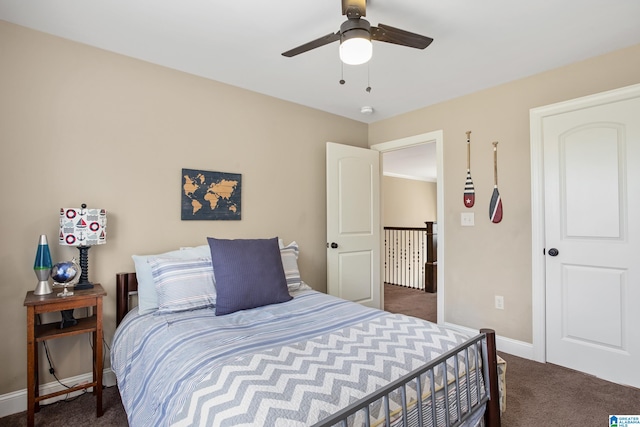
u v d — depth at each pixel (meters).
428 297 5.02
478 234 2.98
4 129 1.92
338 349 1.37
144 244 2.41
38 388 1.98
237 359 1.26
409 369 1.25
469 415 1.37
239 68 2.55
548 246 2.57
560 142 2.51
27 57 2.00
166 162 2.51
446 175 3.22
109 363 2.26
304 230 3.35
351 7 1.55
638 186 2.19
